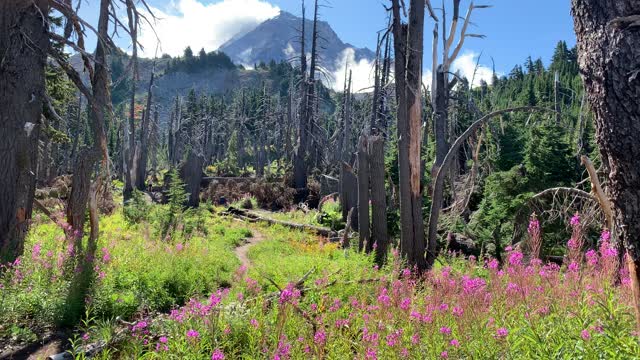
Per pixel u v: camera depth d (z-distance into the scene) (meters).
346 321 5.46
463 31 14.36
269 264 12.14
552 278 5.07
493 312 4.76
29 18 9.83
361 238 15.97
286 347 4.65
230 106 102.50
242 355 5.17
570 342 3.80
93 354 5.68
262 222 27.34
